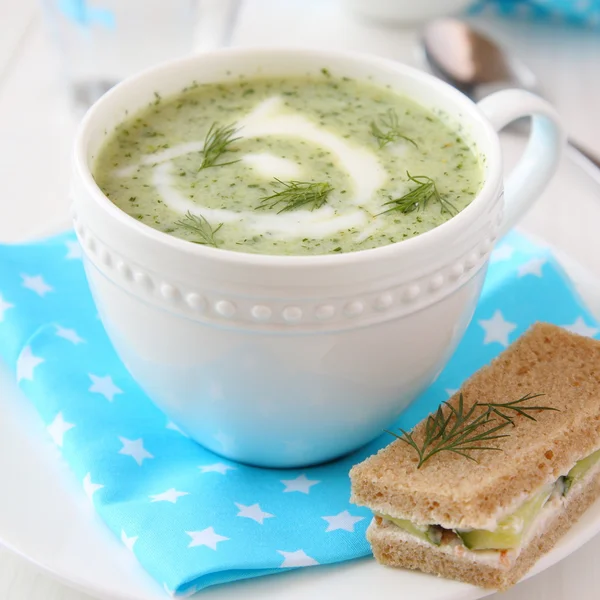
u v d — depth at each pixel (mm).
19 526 538
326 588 527
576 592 551
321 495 560
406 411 582
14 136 767
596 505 556
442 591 526
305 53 618
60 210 719
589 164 729
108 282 535
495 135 567
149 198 557
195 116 600
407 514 529
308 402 541
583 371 578
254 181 567
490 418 558
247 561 523
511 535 526
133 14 767
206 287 515
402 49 838
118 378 600
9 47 843
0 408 584
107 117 582
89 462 558
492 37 835
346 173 573
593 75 810
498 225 553
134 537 530
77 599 554
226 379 535
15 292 620
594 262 689
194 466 573
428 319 535
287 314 516
